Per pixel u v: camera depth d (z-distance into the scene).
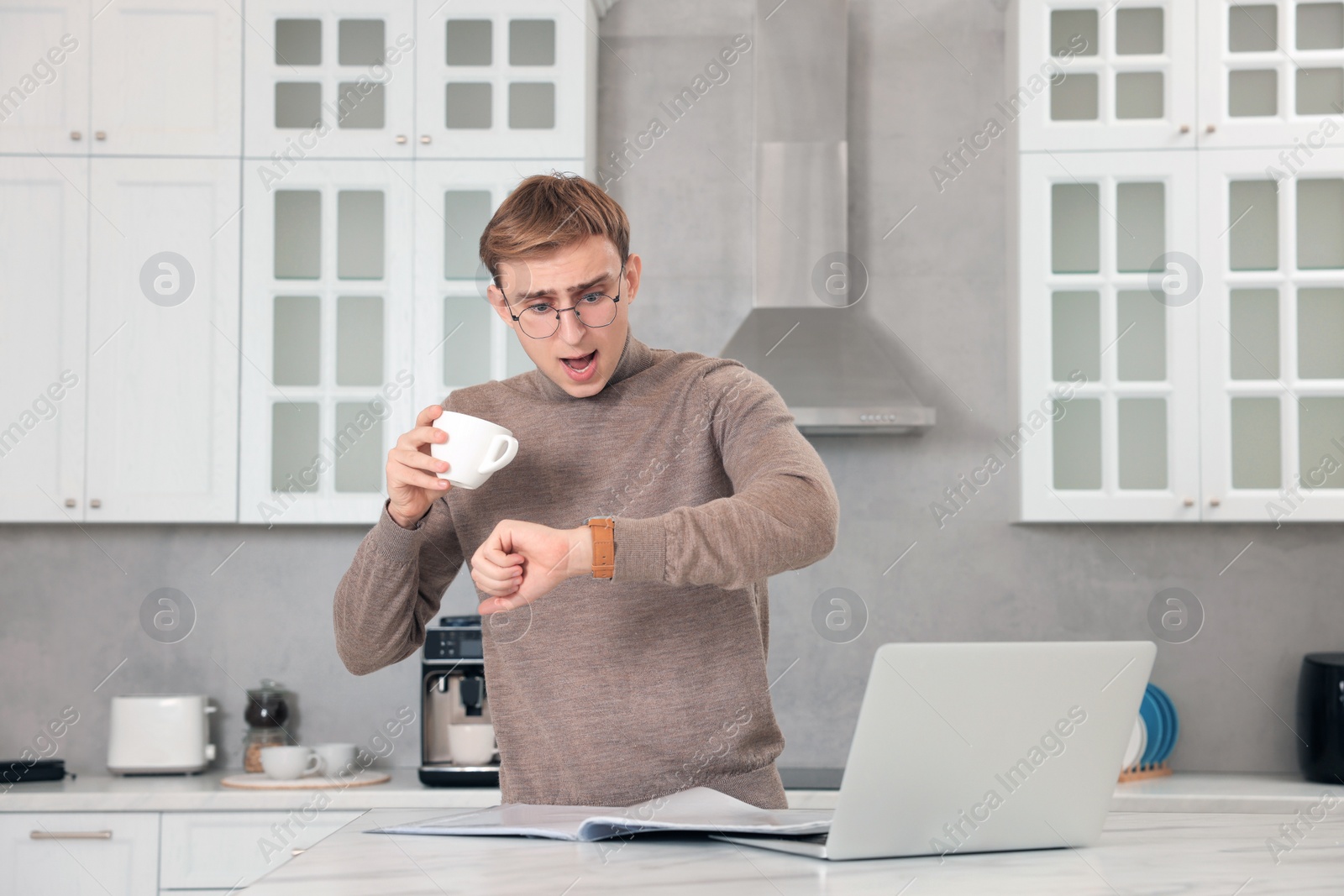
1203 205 2.75
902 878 0.79
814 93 2.93
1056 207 2.81
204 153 2.74
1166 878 0.80
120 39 2.75
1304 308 2.75
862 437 3.00
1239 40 2.77
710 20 3.06
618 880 0.76
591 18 2.94
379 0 2.76
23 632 2.94
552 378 1.24
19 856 2.44
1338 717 2.62
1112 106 2.79
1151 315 2.77
